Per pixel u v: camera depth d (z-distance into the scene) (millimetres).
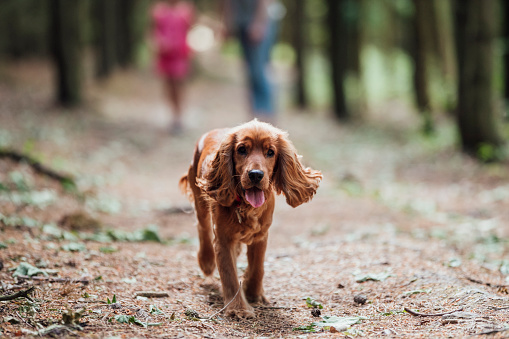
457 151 11000
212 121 15711
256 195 3844
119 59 23875
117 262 4969
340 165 11219
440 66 17062
